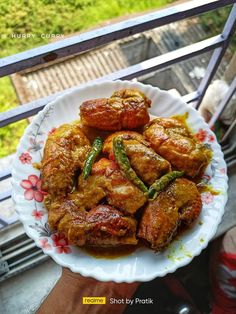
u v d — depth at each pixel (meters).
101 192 0.30
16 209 0.31
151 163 0.30
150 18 0.32
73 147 0.32
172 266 0.30
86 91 0.35
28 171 0.33
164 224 0.29
